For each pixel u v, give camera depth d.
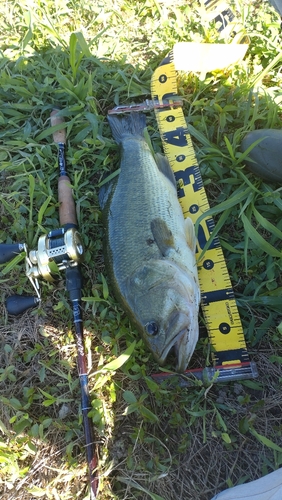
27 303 0.60
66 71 0.71
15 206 0.65
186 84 0.70
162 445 0.55
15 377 0.59
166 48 0.72
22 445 0.56
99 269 0.64
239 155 0.63
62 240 0.56
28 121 0.69
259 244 0.56
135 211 0.57
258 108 0.68
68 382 0.59
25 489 0.55
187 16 0.74
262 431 0.56
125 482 0.54
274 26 0.71
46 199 0.65
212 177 0.66
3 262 0.61
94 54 0.72
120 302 0.55
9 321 0.62
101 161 0.66
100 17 0.74
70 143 0.68
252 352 0.58
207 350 0.58
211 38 0.71
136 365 0.57
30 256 0.57
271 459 0.54
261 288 0.61
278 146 0.60
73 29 0.75
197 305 0.53
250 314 0.59
